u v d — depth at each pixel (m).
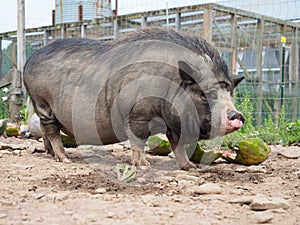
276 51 12.93
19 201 4.37
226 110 5.57
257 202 4.21
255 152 6.62
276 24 12.86
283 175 6.02
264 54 12.77
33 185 5.06
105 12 13.52
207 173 5.90
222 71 5.73
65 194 4.59
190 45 5.80
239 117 5.55
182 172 5.86
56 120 7.02
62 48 6.92
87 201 4.35
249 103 10.90
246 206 4.35
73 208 4.14
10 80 12.59
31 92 7.11
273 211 4.16
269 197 4.59
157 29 6.24
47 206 4.20
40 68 6.91
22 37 12.36
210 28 10.62
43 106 7.04
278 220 3.92
